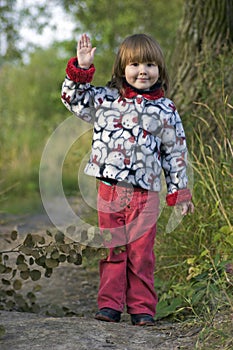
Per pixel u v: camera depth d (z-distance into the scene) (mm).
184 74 6059
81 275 5379
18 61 9906
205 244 4273
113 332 3275
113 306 3590
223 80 5055
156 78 3543
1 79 12898
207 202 4391
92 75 3461
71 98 3490
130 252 3613
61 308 4125
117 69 3594
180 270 4297
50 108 13703
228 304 3295
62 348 2992
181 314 3789
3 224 7332
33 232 6727
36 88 13891
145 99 3502
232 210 4152
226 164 4066
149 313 3602
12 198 9461
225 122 4508
